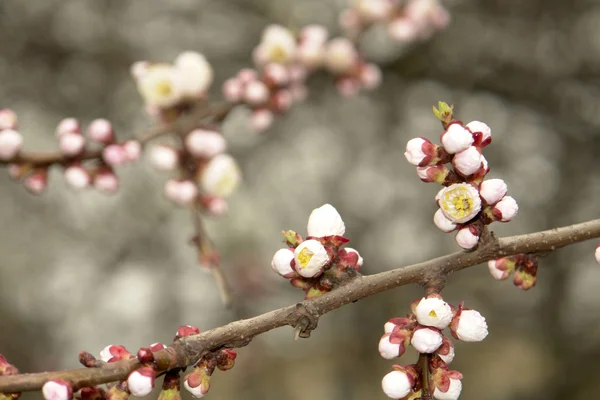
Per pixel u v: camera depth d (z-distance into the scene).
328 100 8.09
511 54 7.89
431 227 8.05
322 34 5.71
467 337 2.59
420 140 2.68
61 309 8.21
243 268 7.91
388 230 8.15
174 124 4.58
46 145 7.84
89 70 7.88
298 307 2.59
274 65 5.16
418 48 7.80
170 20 7.89
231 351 2.59
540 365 7.79
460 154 2.61
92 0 7.78
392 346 2.59
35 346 8.23
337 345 8.32
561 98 7.99
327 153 8.33
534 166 8.05
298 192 8.25
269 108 5.12
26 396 7.46
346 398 8.06
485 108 8.17
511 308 8.16
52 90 7.85
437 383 2.60
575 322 7.83
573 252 7.73
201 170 4.47
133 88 7.82
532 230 7.88
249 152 8.09
